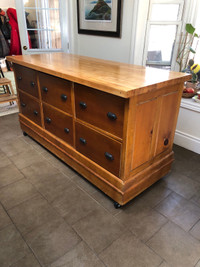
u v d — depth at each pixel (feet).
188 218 5.00
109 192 5.28
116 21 9.05
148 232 4.65
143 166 5.26
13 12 16.65
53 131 6.75
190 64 7.92
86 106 5.08
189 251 4.26
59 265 4.00
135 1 8.06
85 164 5.79
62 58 7.25
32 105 7.35
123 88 3.89
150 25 8.59
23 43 11.20
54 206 5.31
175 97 5.20
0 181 6.12
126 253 4.21
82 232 4.64
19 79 7.55
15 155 7.32
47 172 6.52
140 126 4.58
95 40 10.37
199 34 8.07
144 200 5.52
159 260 4.08
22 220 4.92
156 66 9.27
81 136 5.63
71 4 10.66
